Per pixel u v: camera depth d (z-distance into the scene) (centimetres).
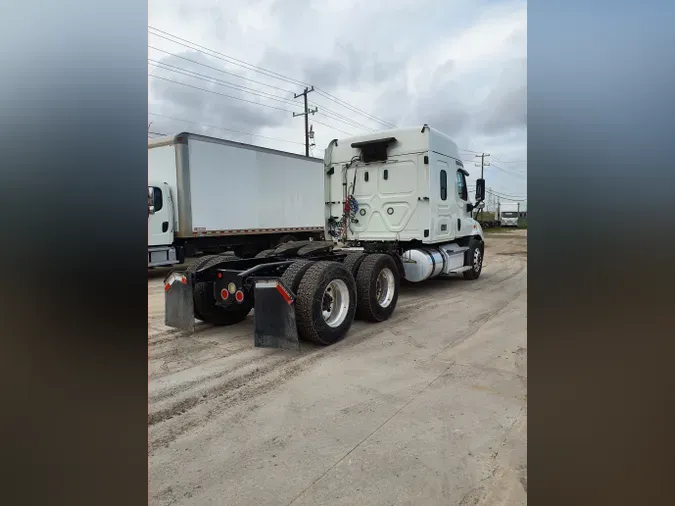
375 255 520
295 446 231
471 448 226
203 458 221
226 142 949
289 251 560
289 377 331
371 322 505
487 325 488
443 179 708
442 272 732
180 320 461
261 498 189
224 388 311
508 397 289
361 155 704
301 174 1164
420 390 303
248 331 475
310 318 392
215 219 927
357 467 211
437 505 182
